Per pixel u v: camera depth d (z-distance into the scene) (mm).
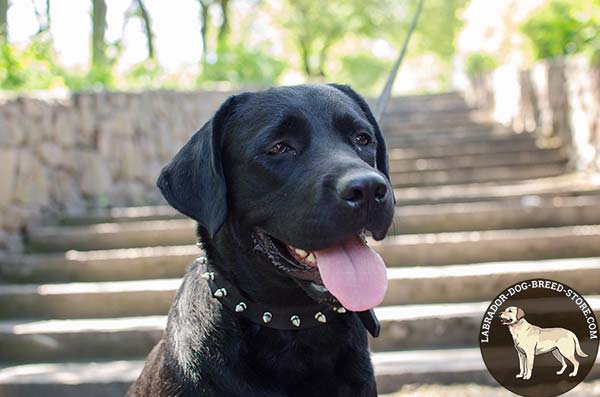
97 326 1448
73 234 1859
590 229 1792
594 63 2346
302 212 668
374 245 1719
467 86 4605
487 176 2500
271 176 701
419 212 1884
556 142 2750
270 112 716
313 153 699
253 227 718
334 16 8273
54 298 1584
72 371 1318
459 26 8930
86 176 2160
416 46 9523
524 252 1720
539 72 2945
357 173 646
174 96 2576
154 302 1575
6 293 1591
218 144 729
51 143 2012
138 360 1404
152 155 2430
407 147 2996
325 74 9039
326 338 717
